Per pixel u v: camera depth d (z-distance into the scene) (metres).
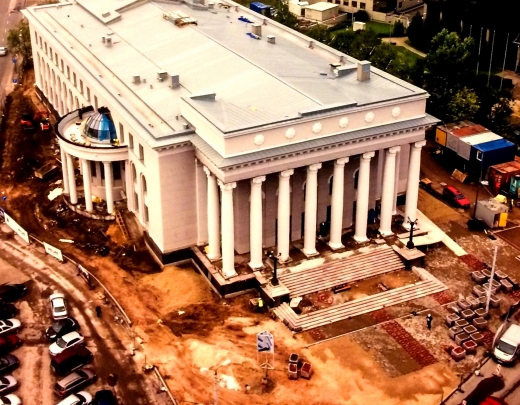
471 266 91.31
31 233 100.12
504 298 85.62
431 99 128.50
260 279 84.81
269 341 71.31
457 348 76.00
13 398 69.06
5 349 76.25
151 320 81.56
